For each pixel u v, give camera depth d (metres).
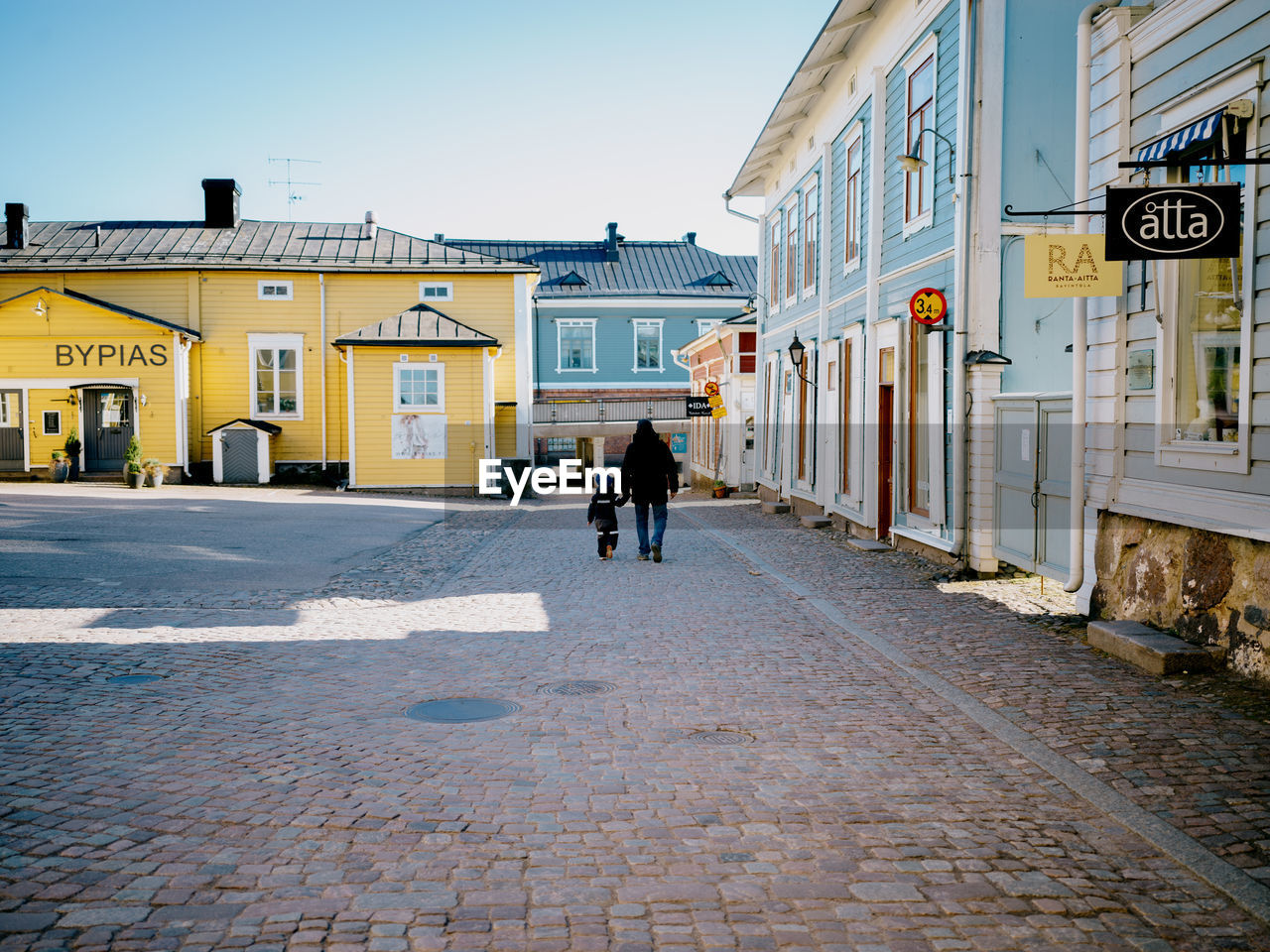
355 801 4.80
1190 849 4.23
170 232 34.06
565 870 4.05
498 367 32.72
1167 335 7.63
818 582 11.93
